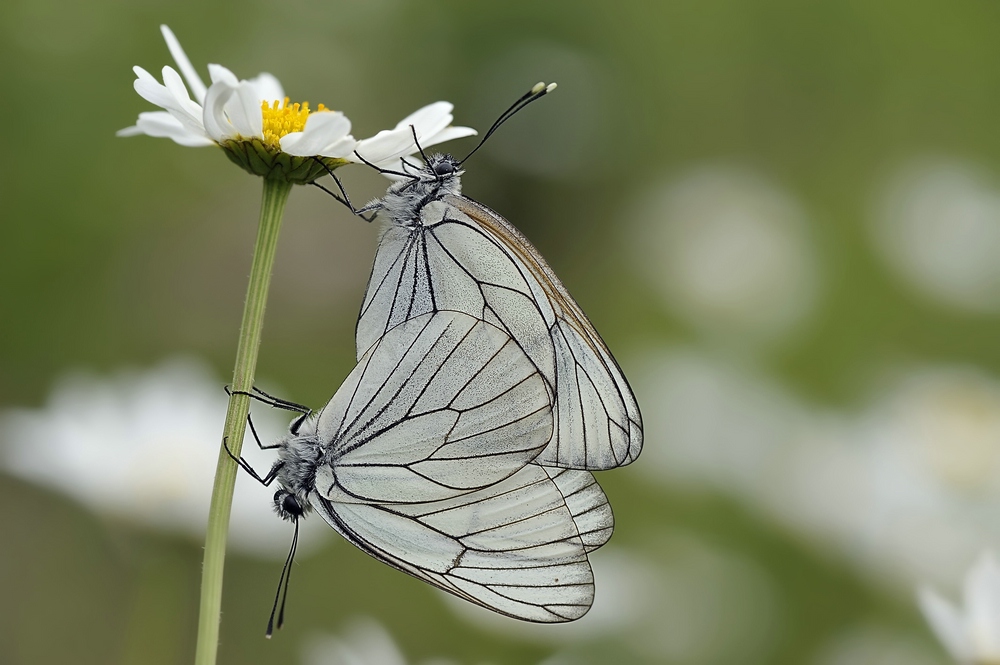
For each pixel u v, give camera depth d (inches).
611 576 29.6
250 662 36.4
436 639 35.7
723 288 44.2
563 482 26.9
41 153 40.5
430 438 26.4
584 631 29.3
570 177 59.2
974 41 50.9
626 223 55.2
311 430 26.3
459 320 26.3
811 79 53.3
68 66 41.2
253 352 25.8
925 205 44.8
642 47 57.8
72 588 37.5
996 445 32.5
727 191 47.8
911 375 38.6
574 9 59.1
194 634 32.2
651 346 45.1
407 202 26.6
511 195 60.2
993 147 50.5
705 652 31.7
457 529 26.6
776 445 35.3
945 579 31.1
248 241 49.9
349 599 37.5
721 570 33.6
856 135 52.1
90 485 28.7
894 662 30.8
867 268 44.4
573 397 26.9
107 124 42.1
